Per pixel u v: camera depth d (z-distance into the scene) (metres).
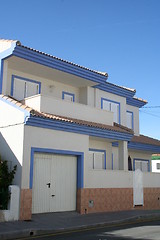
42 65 15.17
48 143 13.00
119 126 17.91
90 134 14.84
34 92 16.53
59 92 17.75
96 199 14.70
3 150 12.95
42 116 12.55
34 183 12.68
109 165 17.84
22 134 12.23
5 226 10.38
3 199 11.55
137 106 23.14
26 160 12.13
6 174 12.14
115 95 20.23
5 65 14.53
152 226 12.00
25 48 14.23
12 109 12.90
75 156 14.46
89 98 18.45
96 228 11.39
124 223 12.83
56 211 13.35
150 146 21.36
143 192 17.62
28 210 11.90
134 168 22.02
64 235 9.88
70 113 15.21
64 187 13.80
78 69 16.59
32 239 9.18
